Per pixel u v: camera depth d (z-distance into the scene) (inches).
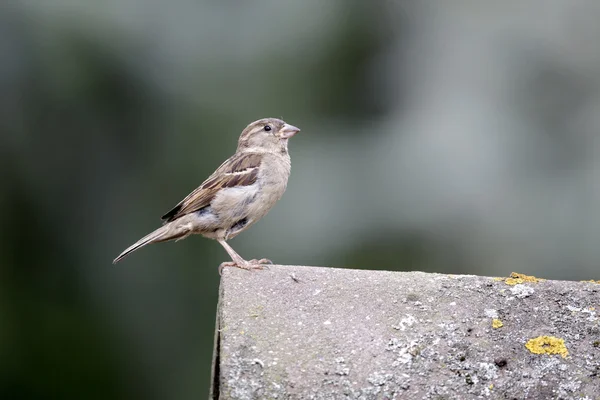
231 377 226.7
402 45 476.7
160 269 448.1
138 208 450.3
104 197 450.6
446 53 465.7
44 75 443.5
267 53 457.1
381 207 442.9
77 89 446.0
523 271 427.8
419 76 463.8
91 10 448.5
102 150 449.4
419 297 253.1
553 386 229.3
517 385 229.5
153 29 453.4
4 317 431.2
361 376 229.5
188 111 452.4
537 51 459.5
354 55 463.2
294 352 233.9
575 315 246.5
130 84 450.6
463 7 468.8
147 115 453.4
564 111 451.8
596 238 428.1
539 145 443.5
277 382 226.5
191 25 456.1
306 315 246.1
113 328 439.8
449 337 240.2
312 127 458.3
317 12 465.1
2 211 439.8
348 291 255.4
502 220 434.9
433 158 447.8
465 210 436.1
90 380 432.8
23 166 444.1
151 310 444.1
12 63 439.8
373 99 462.6
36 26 442.9
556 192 435.2
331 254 442.0
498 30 464.4
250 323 242.2
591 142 443.8
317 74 461.7
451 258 436.1
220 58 458.3
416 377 230.2
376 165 449.7
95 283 444.8
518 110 453.1
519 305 249.8
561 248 429.4
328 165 452.8
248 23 461.7
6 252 438.3
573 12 458.3
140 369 438.3
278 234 446.0
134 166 452.4
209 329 440.8
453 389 228.7
